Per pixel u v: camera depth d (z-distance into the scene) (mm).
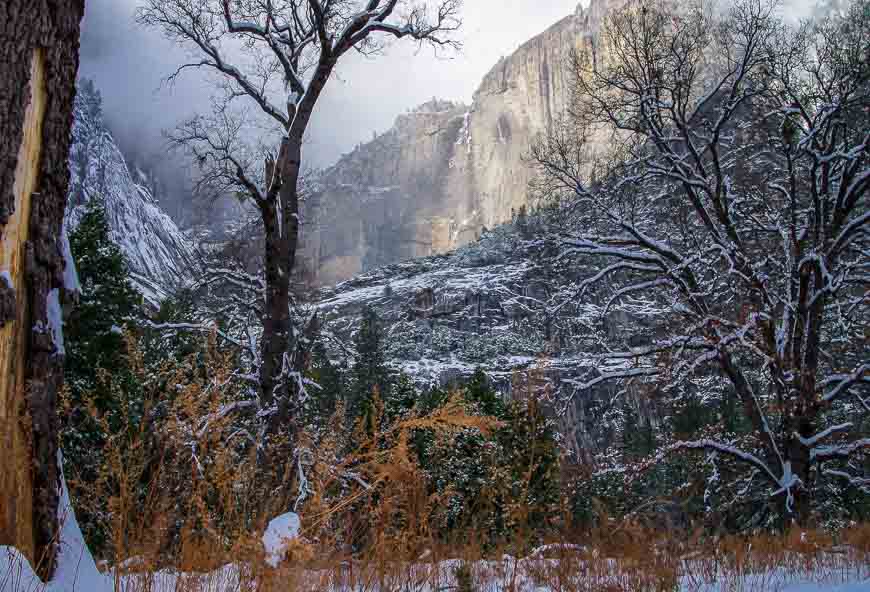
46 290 4070
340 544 3945
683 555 5922
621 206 17469
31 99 4020
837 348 16703
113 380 3865
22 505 3719
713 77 17891
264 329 11633
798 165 16797
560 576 4465
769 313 15086
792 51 16047
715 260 16266
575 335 15992
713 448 14383
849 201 16062
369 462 3885
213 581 3584
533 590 4504
